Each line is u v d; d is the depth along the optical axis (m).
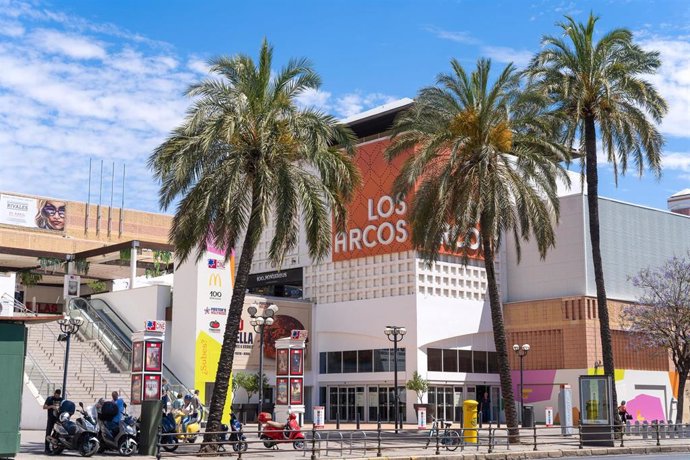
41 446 26.59
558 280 56.59
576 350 53.72
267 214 27.73
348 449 26.45
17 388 19.73
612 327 55.91
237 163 27.09
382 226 55.53
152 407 23.67
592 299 54.59
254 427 42.78
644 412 56.91
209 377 47.56
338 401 56.22
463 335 55.31
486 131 34.09
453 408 54.25
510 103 34.53
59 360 44.12
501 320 34.12
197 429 28.41
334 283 57.69
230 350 27.12
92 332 49.25
